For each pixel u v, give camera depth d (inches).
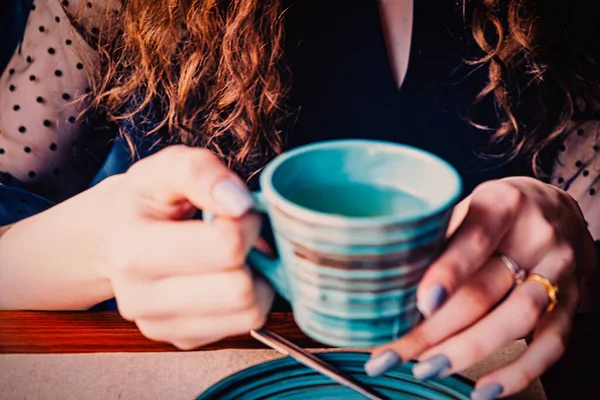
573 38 46.4
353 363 26.7
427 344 22.3
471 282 23.0
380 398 24.9
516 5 44.1
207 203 21.2
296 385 25.7
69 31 48.5
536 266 25.1
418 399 25.0
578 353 28.1
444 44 46.8
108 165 51.8
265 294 22.8
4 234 32.2
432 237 18.0
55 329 29.5
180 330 23.7
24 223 32.7
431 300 19.1
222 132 45.4
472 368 26.9
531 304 23.1
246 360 27.7
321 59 46.6
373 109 48.2
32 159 48.9
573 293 25.8
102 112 50.1
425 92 47.9
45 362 27.0
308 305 19.7
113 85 49.0
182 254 21.8
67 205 30.5
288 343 26.4
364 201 20.9
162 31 43.3
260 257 21.7
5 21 52.5
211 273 22.1
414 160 20.9
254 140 44.6
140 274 22.8
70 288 30.2
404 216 16.9
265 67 43.3
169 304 22.7
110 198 27.6
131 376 26.3
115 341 28.7
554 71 46.9
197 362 27.4
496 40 46.9
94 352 27.8
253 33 41.8
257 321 23.2
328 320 19.7
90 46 48.5
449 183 18.9
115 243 23.0
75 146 50.0
